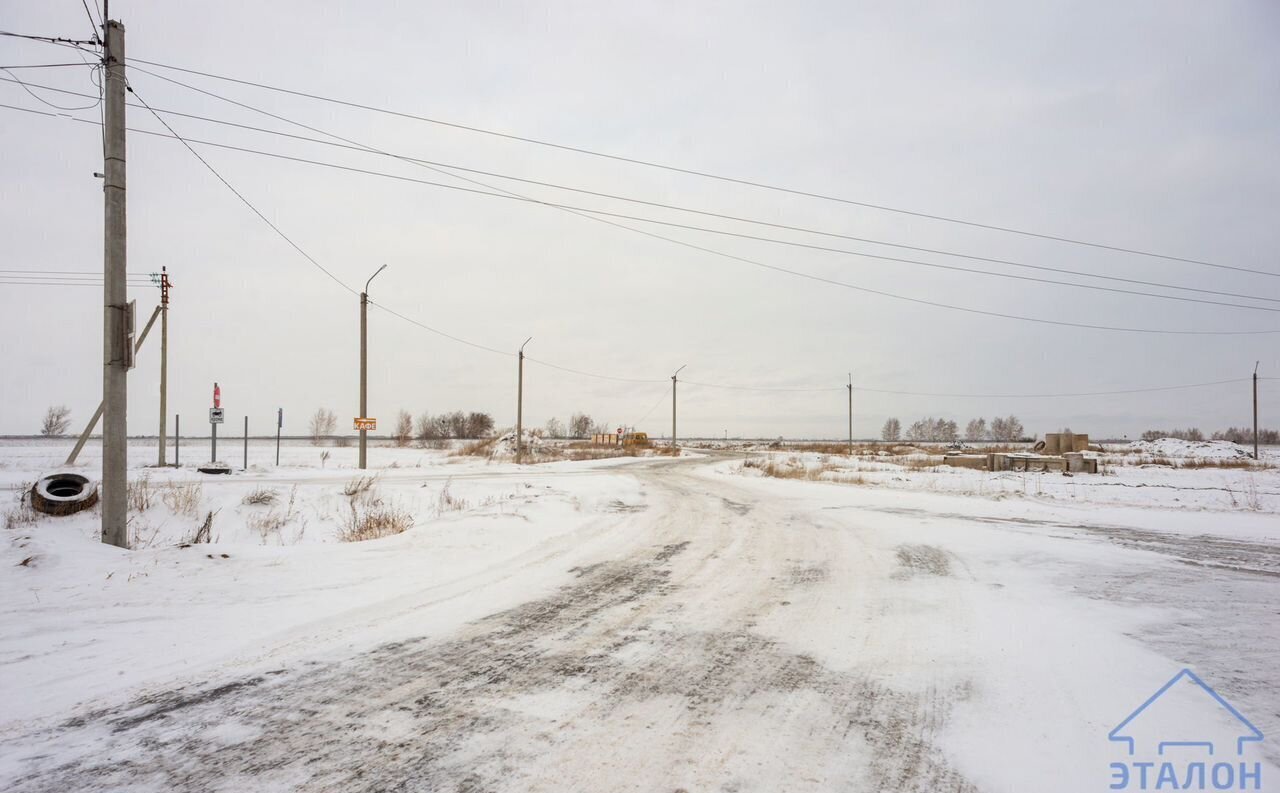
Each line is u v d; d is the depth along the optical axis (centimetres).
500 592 729
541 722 402
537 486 1962
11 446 6056
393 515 1393
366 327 2866
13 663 490
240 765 345
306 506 1700
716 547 1031
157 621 598
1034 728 398
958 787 329
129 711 411
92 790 318
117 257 933
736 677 481
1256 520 1420
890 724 403
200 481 1809
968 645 555
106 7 927
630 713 416
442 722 401
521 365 3959
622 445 7544
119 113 938
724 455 5622
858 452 6266
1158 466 3894
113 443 917
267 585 732
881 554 979
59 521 1230
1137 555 983
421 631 584
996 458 3409
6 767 339
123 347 930
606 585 769
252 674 477
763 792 322
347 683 462
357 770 341
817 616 644
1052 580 809
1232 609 676
